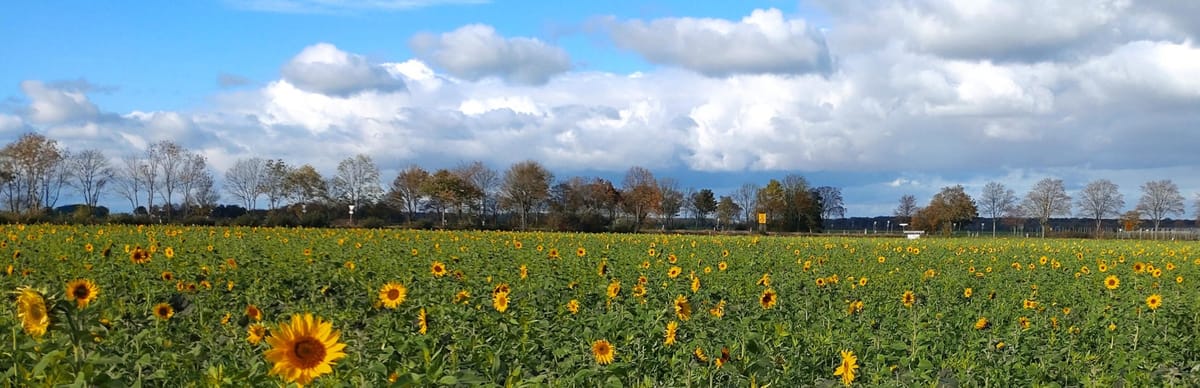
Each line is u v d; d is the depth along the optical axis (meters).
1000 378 10.17
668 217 115.31
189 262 21.84
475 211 102.38
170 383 7.75
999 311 16.56
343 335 10.54
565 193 108.31
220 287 16.78
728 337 12.06
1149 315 15.10
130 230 44.69
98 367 6.90
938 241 68.38
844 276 25.28
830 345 11.49
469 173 103.25
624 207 112.75
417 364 7.95
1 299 13.23
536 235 56.62
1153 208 117.25
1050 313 16.95
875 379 9.78
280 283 17.94
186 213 89.06
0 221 57.00
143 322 11.04
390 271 21.48
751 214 117.75
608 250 37.31
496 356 8.05
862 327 12.96
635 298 15.92
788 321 14.22
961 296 20.83
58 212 67.06
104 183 85.50
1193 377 10.97
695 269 27.00
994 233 118.56
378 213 97.00
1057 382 9.88
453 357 8.23
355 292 17.67
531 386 7.61
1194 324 14.88
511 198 99.25
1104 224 126.06
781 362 10.16
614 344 10.27
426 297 14.51
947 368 10.41
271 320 13.67
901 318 14.27
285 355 5.29
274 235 43.91
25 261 22.19
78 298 8.12
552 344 10.51
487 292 16.39
